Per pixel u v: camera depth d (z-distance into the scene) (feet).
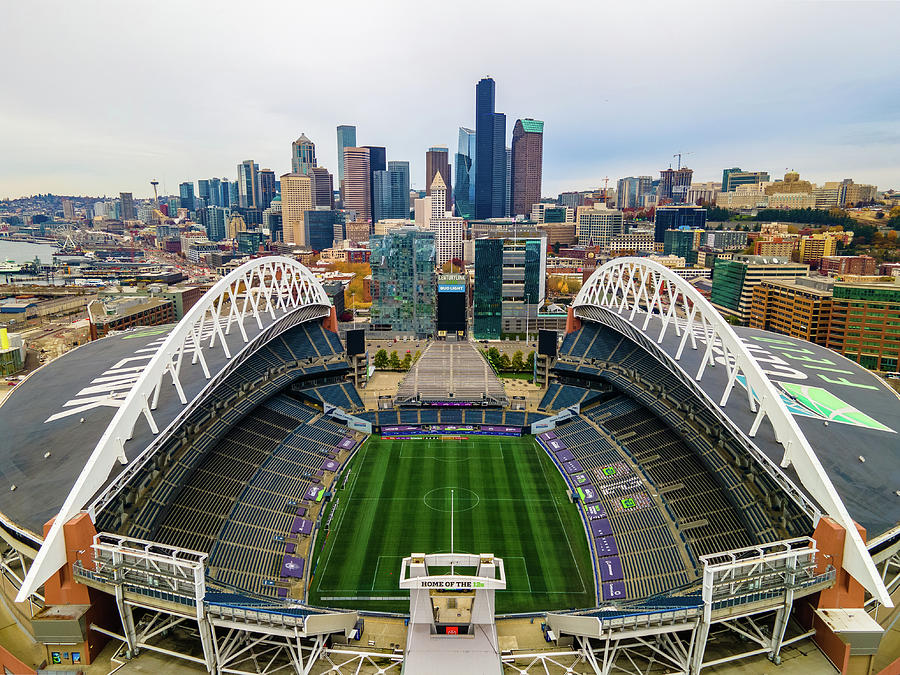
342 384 510.99
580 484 365.40
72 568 201.87
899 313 594.65
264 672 200.34
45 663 205.77
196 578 189.78
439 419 469.16
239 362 385.91
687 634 227.61
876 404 353.31
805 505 229.45
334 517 337.93
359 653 206.80
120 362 412.98
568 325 563.07
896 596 253.85
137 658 207.21
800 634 214.90
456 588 198.29
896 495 249.14
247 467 357.00
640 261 440.04
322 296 573.74
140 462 250.78
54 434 294.46
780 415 249.75
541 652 219.82
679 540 293.43
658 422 402.31
